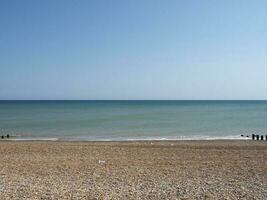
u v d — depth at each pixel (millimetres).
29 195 13281
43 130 52375
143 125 62000
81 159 22422
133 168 19375
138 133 48562
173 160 22094
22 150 26594
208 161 21750
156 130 53000
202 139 39875
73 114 99125
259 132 50844
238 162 21453
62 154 24672
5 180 16047
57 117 84188
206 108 155500
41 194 13461
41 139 40219
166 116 90500
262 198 13250
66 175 17422
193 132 50344
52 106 178125
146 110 131625
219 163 21062
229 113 107500
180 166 20031
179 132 50219
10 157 23125
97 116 89375
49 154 24641
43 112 110562
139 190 14305
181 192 14016
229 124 64688
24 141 36719
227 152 25797
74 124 63500
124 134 47125
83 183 15594
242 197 13352
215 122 69625
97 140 38812
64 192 13812
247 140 38188
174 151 26266
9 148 27703
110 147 28812
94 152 25688
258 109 141875
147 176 17250
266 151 26453
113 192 13906
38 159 22328
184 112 114750
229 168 19469
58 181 15969
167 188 14695
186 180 16359
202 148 28312
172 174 17781
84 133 48312
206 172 18328
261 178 16906
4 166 19688
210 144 32094
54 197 13047
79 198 12953
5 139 40281
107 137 43250
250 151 26422
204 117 86312
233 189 14602
